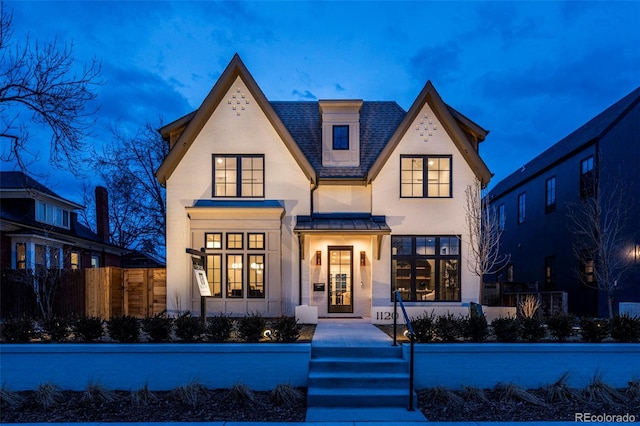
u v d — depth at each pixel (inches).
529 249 812.6
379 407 296.0
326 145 567.2
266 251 527.2
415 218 542.0
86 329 350.3
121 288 566.3
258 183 545.3
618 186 574.6
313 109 634.8
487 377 328.2
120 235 1284.4
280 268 528.1
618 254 570.3
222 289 526.0
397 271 540.4
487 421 271.4
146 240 1211.9
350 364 327.3
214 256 530.0
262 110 545.3
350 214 556.7
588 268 618.2
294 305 528.7
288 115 623.8
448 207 543.5
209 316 522.9
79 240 861.8
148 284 562.3
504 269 941.2
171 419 275.9
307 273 531.8
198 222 528.1
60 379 326.0
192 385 313.3
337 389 309.1
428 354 327.3
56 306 576.1
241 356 327.3
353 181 550.3
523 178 829.8
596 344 334.6
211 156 542.6
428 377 325.7
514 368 329.4
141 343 341.1
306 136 596.4
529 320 355.6
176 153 535.2
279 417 279.3
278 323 358.9
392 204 543.5
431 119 551.8
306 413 284.5
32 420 274.8
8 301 593.3
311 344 350.3
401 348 342.3
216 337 346.9
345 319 532.7
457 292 538.6
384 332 422.6
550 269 737.0
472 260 534.3
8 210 758.5
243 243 529.7
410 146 548.1
